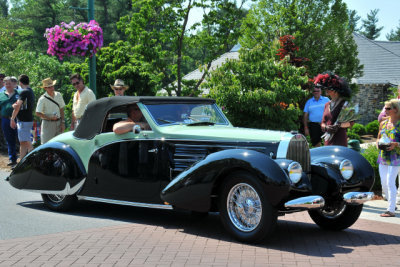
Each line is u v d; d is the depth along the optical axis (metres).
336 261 4.58
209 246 5.10
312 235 5.72
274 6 23.67
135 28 15.34
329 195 5.68
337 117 7.40
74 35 9.67
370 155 9.05
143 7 15.18
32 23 55.81
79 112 8.98
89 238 5.39
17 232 5.69
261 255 4.77
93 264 4.45
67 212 6.98
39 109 9.39
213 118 6.78
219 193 5.41
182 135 5.93
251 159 5.02
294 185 5.14
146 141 6.14
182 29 15.39
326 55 23.64
